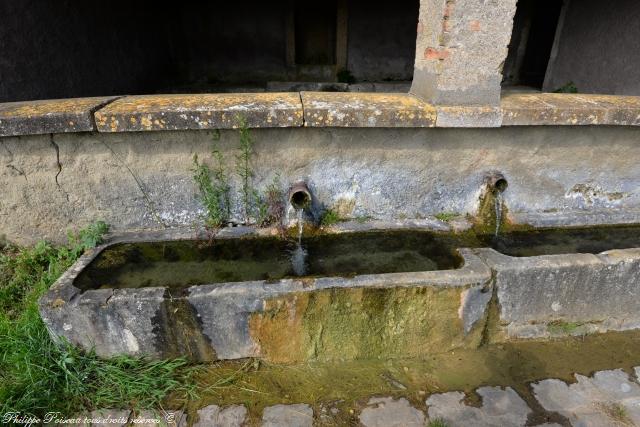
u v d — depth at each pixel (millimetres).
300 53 8453
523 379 2496
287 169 2982
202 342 2484
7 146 2676
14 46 3852
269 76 8500
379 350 2623
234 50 8281
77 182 2863
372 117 2674
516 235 3195
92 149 2752
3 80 3654
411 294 2465
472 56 2676
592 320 2848
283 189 3041
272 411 2275
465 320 2625
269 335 2498
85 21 5246
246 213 3100
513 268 2568
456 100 2785
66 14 4816
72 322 2334
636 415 2283
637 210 3455
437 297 2500
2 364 2393
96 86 5480
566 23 6598
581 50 6273
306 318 2457
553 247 3059
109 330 2381
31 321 2506
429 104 2818
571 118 2850
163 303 2322
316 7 8070
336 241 3066
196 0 7812
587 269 2643
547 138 3066
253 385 2434
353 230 3133
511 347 2738
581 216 3346
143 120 2547
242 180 2982
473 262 2641
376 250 2955
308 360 2604
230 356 2562
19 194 2855
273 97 2889
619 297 2787
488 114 2758
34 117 2504
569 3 6520
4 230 2982
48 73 4391
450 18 2564
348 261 2834
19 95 3863
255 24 8055
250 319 2430
